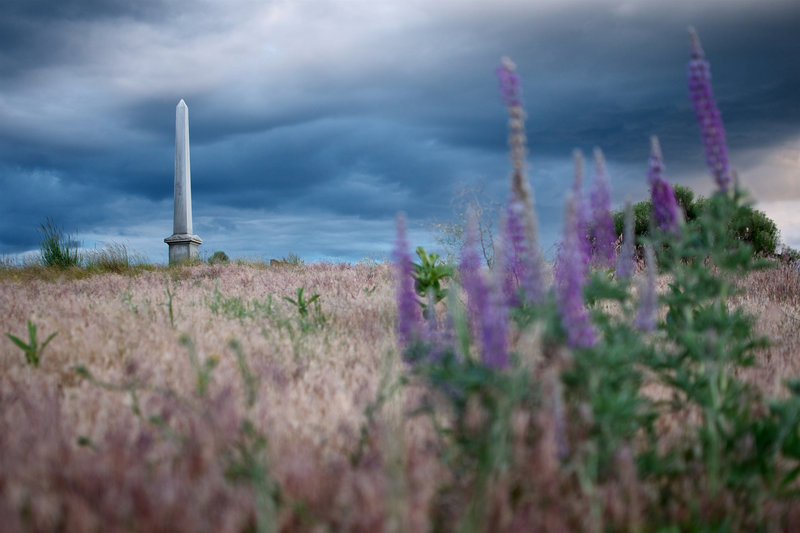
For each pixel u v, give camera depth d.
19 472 2.27
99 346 4.34
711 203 2.92
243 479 2.26
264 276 9.43
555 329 2.30
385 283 7.75
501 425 2.01
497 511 2.02
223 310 6.05
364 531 1.90
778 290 7.62
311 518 2.02
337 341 4.80
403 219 3.26
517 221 2.67
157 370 3.70
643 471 2.46
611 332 2.63
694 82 2.87
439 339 3.15
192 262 12.99
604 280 2.66
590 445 2.13
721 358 2.60
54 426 2.80
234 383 3.49
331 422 2.99
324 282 8.45
